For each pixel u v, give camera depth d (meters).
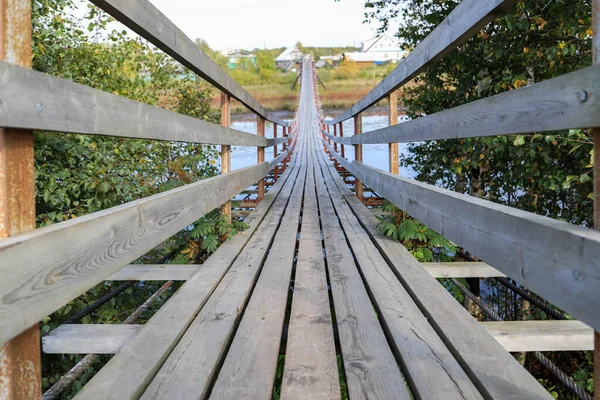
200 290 2.15
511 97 1.21
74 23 3.80
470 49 3.50
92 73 4.01
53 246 0.96
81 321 3.24
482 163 4.11
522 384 1.25
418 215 2.15
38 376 0.97
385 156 13.41
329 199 5.50
